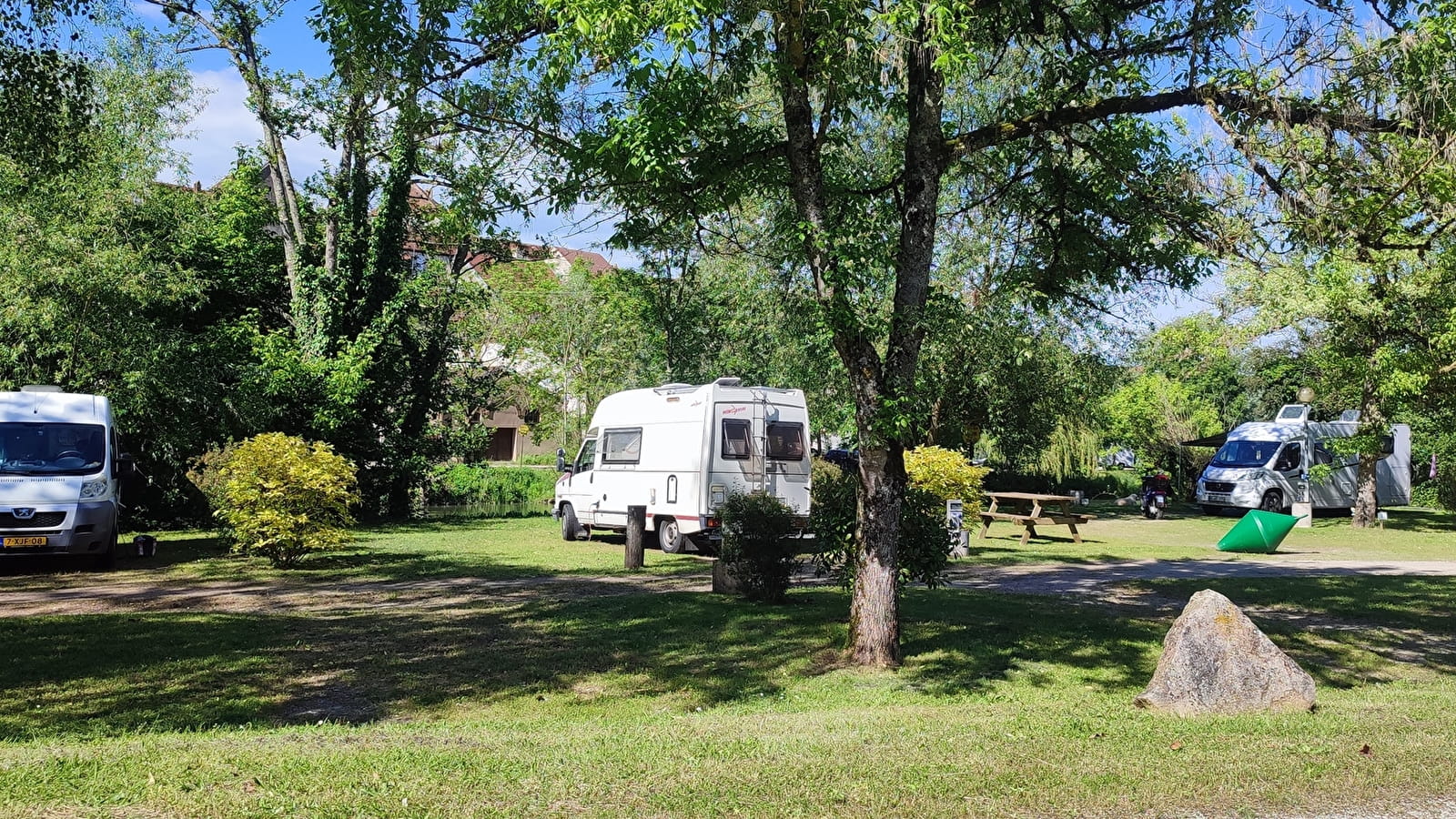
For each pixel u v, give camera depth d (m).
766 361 26.94
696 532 18.05
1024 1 9.41
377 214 27.42
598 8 7.25
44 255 18.91
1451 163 7.65
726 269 24.97
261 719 7.08
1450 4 7.60
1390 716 6.42
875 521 8.99
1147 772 4.91
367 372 26.89
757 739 5.65
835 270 8.41
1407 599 13.41
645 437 19.64
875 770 4.87
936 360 23.06
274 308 29.17
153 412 21.86
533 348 45.34
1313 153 8.38
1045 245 11.30
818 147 9.00
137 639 9.76
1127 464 53.06
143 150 20.95
